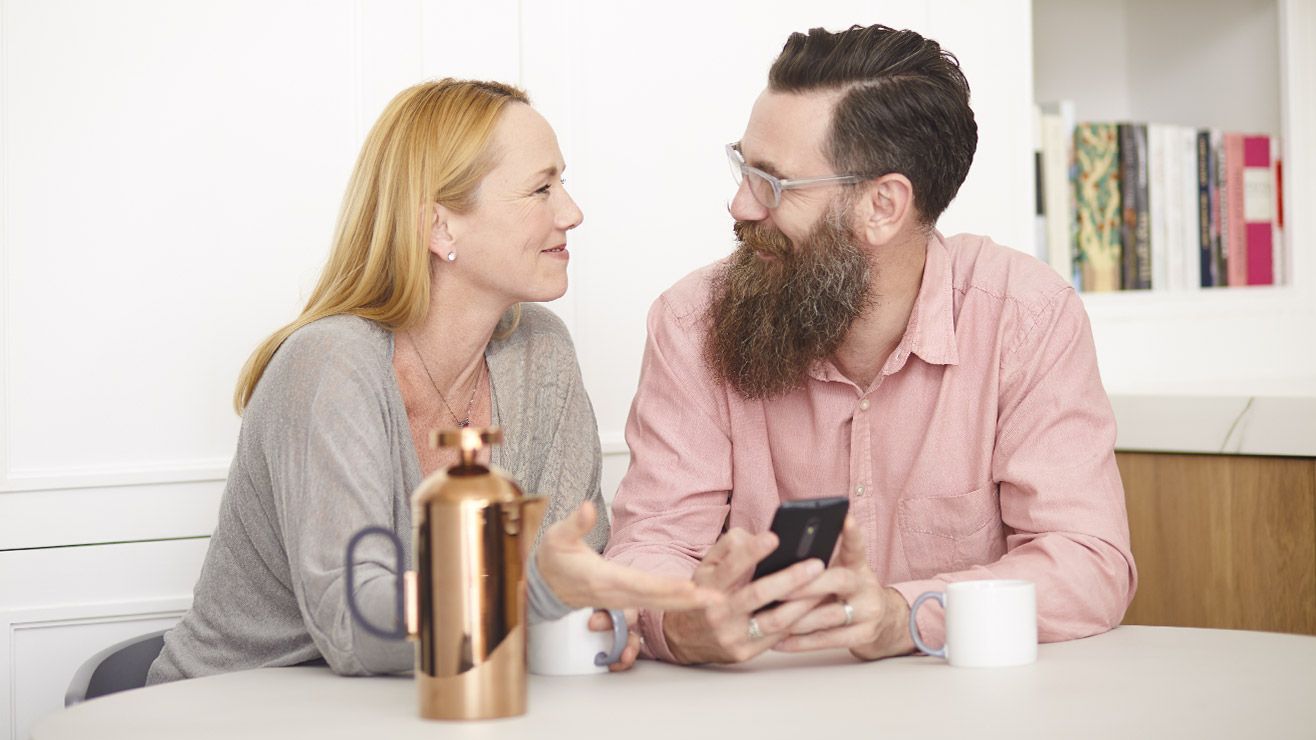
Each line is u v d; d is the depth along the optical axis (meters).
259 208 2.14
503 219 1.69
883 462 1.80
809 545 1.30
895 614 1.41
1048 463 1.64
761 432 1.83
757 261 1.75
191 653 1.68
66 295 2.04
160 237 2.09
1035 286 1.74
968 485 1.75
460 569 1.13
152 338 2.09
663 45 2.41
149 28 2.07
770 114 1.70
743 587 1.30
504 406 1.82
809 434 1.82
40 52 2.02
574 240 2.34
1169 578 2.39
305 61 2.16
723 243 2.48
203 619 1.69
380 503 1.49
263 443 1.57
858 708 1.16
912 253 1.75
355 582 1.36
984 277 1.78
